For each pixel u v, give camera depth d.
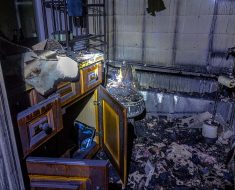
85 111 3.10
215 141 3.41
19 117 1.59
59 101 2.02
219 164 2.95
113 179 2.72
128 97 3.58
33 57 1.93
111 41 4.43
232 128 3.46
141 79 4.42
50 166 1.68
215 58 3.79
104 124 2.91
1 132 1.44
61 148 2.46
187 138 3.53
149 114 4.27
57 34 3.15
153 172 2.76
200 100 3.81
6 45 1.89
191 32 3.81
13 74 1.79
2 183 1.58
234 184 2.51
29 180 1.78
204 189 2.53
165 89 4.27
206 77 3.90
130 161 3.01
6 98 1.44
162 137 3.57
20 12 2.56
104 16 3.98
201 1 3.57
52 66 1.99
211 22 3.62
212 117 3.56
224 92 3.84
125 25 4.27
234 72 3.57
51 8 3.17
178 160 3.02
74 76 2.26
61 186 1.72
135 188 2.57
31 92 1.86
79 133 3.08
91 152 2.95
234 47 3.50
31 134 1.74
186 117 4.02
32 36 2.79
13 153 1.54
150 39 4.16
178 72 4.06
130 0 4.05
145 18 4.06
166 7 3.83
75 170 1.65
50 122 1.94
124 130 2.30
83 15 3.80
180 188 2.53
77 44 3.71
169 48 4.06
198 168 2.87
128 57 4.47
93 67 2.65
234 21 3.47
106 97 2.67
